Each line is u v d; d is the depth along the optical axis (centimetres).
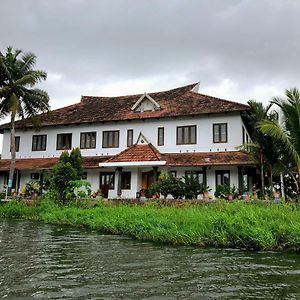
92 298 554
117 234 1359
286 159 2103
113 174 2806
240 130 2525
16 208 2191
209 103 2731
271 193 2086
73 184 2192
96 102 3447
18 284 626
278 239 1026
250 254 937
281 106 1975
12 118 2908
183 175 2589
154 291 594
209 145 2598
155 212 1528
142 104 2919
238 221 1138
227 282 654
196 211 1448
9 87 2944
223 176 2505
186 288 614
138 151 2641
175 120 2736
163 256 909
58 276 688
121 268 766
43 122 3169
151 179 2714
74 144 3042
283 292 592
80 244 1107
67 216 1822
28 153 3197
